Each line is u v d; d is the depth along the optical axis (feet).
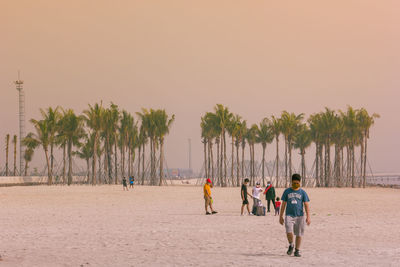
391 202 237.86
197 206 207.21
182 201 244.22
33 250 82.89
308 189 476.13
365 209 187.32
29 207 198.80
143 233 107.65
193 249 82.28
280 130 579.07
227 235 103.35
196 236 101.81
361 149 586.45
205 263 66.54
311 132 630.74
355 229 113.29
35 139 517.96
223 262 67.21
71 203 225.97
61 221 137.59
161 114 584.40
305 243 88.74
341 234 103.24
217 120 580.71
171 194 322.96
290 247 72.49
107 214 163.12
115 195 305.12
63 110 534.37
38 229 116.67
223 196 303.48
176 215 159.22
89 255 76.64
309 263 65.57
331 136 601.21
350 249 80.02
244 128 650.43
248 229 115.34
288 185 620.49
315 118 598.34
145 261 69.51
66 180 591.37
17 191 355.36
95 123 538.06
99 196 291.38
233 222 133.90
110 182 609.83
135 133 645.51
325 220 138.21
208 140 612.70
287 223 71.77
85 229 116.47
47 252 80.43
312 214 162.20
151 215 159.22
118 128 599.16
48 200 249.55
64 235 104.47
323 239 94.73
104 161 590.96
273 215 160.97
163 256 74.33
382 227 117.60
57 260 71.87
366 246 83.76
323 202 238.48
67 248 85.15
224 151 579.89
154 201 243.81
